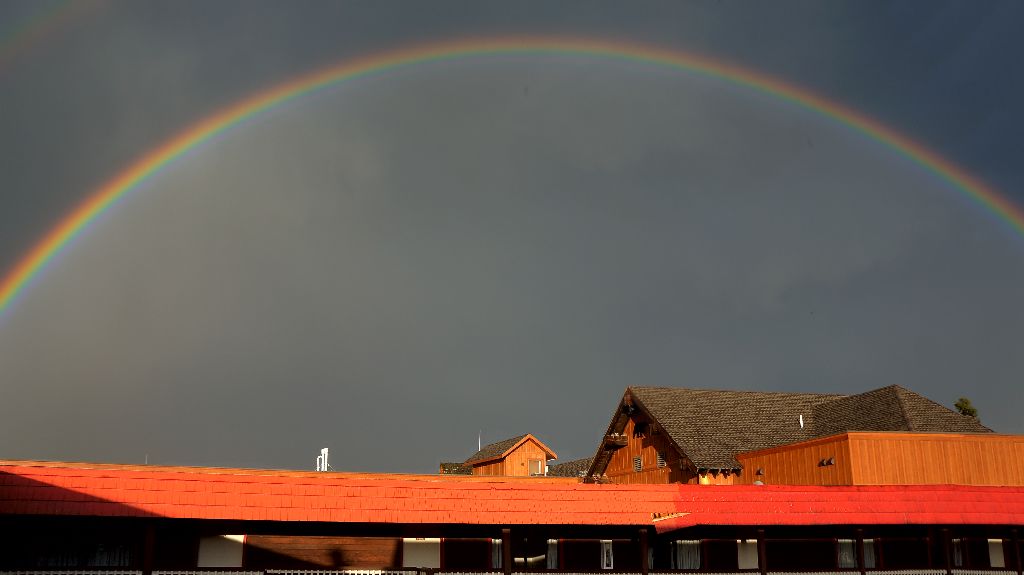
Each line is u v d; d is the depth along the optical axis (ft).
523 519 97.55
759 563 108.17
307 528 101.71
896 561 120.47
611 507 100.89
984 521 111.86
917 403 165.17
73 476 84.89
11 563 91.86
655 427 182.80
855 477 143.54
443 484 96.68
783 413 190.60
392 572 99.81
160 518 87.86
